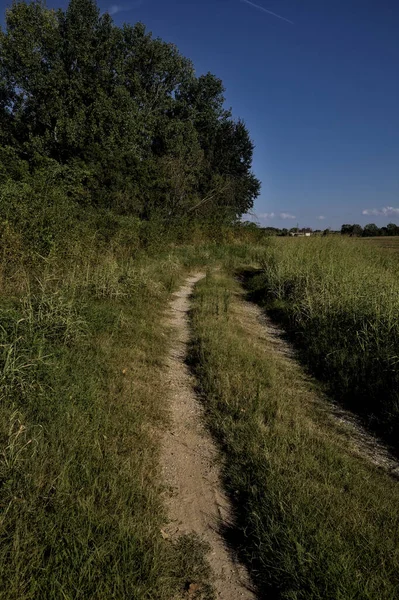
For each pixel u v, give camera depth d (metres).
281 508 2.86
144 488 3.14
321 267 11.69
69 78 24.72
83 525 2.61
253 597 2.42
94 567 2.31
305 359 6.69
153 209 20.31
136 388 4.84
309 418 4.64
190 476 3.52
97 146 20.02
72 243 9.05
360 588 2.27
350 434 4.43
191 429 4.29
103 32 26.91
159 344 6.64
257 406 4.54
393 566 2.48
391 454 4.12
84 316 6.07
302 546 2.54
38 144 22.52
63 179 13.97
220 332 7.39
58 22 26.03
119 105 24.75
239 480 3.38
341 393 5.34
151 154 28.25
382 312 6.94
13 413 3.43
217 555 2.72
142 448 3.70
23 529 2.47
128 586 2.28
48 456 3.19
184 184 23.56
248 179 37.88
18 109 25.27
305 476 3.34
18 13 23.81
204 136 35.62
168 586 2.38
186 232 21.41
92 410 4.00
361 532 2.71
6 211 8.03
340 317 7.62
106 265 9.34
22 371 3.92
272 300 11.14
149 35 29.33
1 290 6.54
